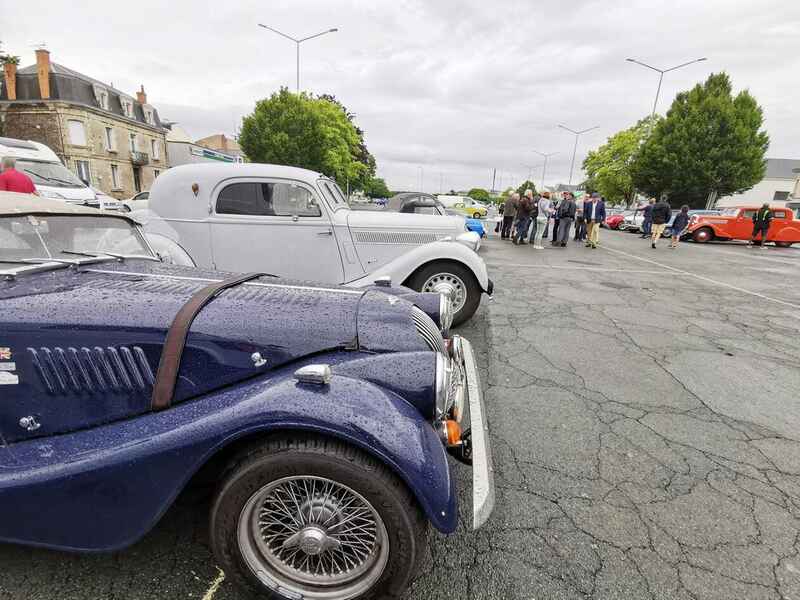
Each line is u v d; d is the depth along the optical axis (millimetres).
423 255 4695
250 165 4609
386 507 1438
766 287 8523
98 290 1784
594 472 2467
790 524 2117
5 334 1608
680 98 32656
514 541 1945
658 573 1801
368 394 1537
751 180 30656
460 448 1917
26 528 1525
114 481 1466
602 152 47062
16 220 1960
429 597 1656
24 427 1687
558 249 13547
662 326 5480
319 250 4785
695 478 2449
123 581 1653
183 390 1671
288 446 1444
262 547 1564
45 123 30672
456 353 2311
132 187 37219
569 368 3982
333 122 39031
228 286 2002
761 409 3324
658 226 15188
